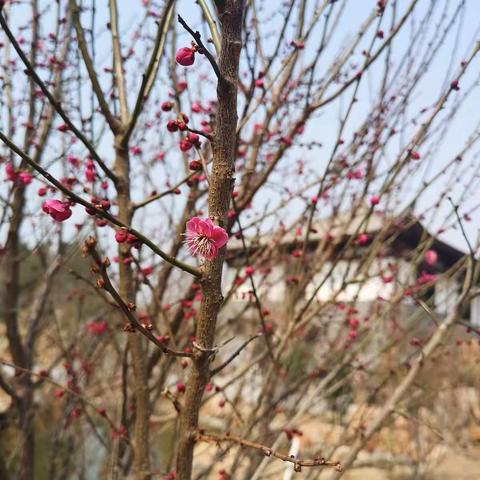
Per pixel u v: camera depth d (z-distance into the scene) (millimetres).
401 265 4059
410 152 3162
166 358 3410
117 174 2686
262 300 4059
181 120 1938
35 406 4398
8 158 3498
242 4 1883
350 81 3148
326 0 3168
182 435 1991
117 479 3070
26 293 5230
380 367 4340
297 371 4117
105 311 4211
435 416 7887
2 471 3826
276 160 3102
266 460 2977
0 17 2129
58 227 3725
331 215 3934
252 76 3072
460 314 3064
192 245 1793
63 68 3703
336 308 3930
